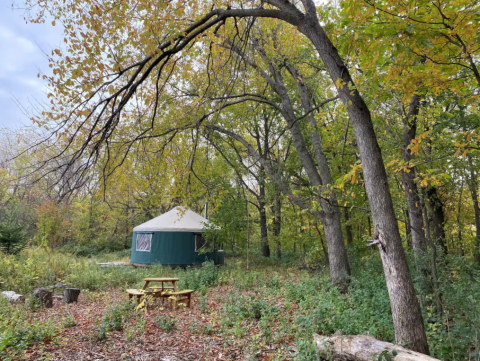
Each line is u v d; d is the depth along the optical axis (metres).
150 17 3.57
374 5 3.54
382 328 5.24
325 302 7.01
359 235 17.91
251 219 17.70
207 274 12.46
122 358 4.79
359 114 4.40
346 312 5.83
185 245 17.16
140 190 7.74
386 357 3.46
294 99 15.99
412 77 4.23
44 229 18.78
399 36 3.55
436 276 5.78
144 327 6.25
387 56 5.00
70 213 23.00
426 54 3.92
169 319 6.85
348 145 13.49
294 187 19.09
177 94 7.66
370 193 4.28
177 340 5.73
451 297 5.40
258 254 22.47
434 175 4.84
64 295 8.81
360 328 5.21
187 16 5.77
